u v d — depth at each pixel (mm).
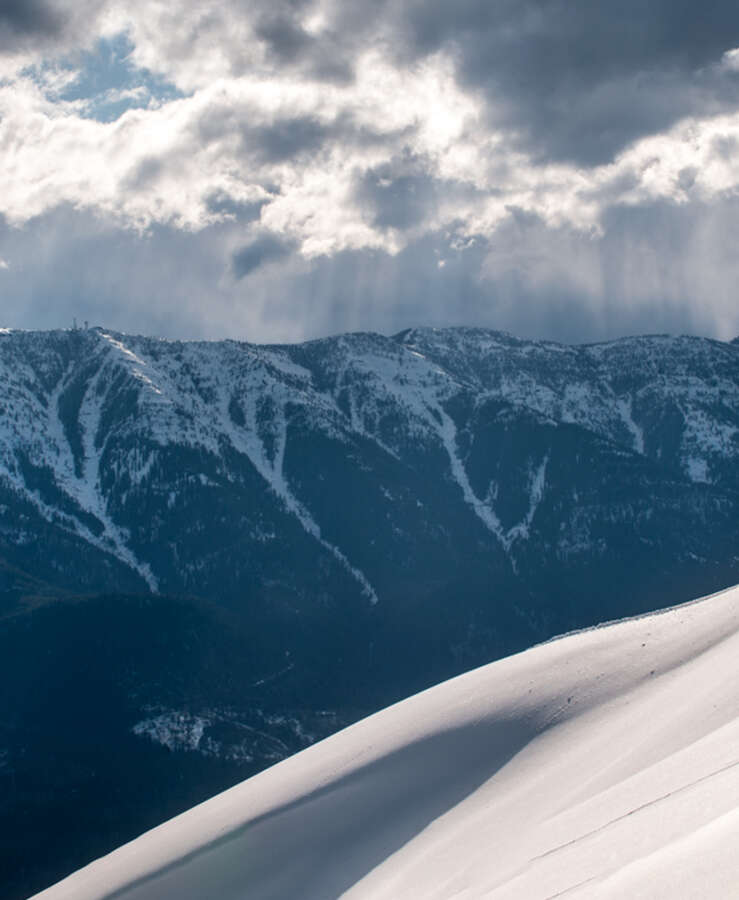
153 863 99250
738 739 64500
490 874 67500
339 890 85875
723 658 88875
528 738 95438
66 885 105312
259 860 92812
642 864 44938
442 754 97375
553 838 66938
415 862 81688
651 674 97562
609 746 85438
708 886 38438
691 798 55094
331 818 94375
